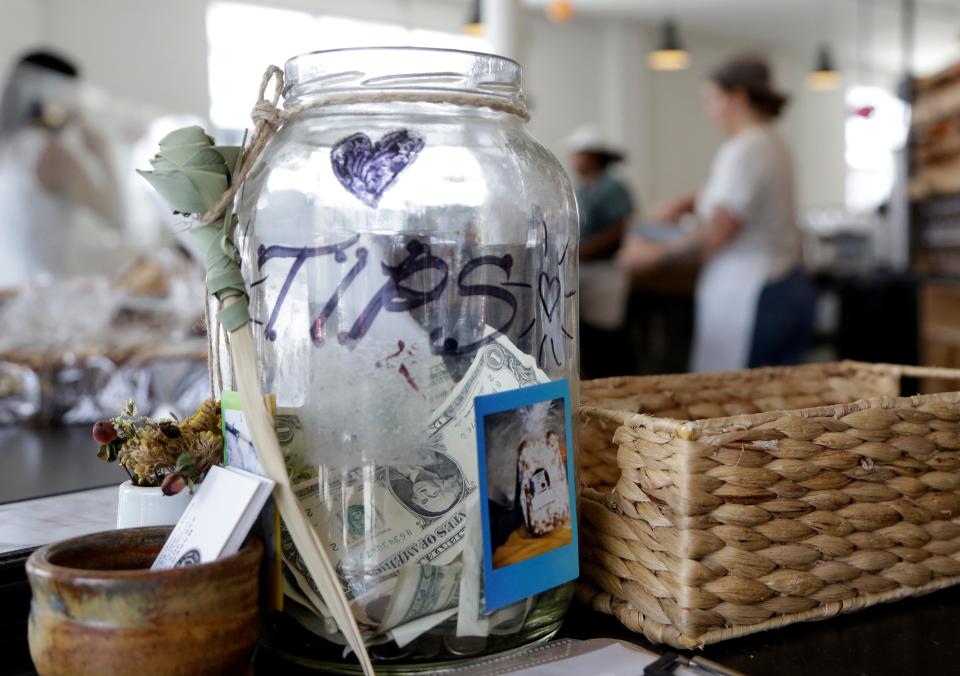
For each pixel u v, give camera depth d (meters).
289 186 0.46
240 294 0.44
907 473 0.56
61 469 0.92
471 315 0.45
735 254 2.65
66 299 1.35
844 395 0.83
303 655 0.48
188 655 0.39
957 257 3.98
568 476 0.50
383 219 0.44
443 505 0.45
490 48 2.13
